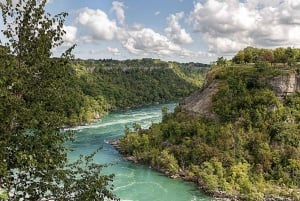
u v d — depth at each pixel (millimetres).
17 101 14016
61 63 15453
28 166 14516
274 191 82062
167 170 97750
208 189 83875
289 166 92062
